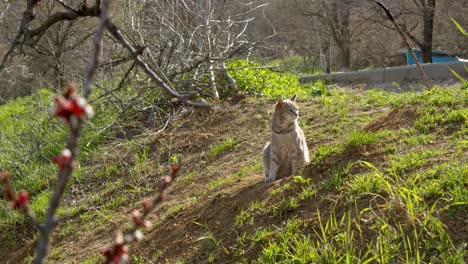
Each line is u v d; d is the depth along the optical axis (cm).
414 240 448
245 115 1071
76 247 816
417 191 495
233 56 1312
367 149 605
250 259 526
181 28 1341
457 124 623
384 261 437
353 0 2595
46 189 1057
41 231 184
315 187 579
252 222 574
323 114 965
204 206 676
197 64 1115
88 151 1124
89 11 332
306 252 482
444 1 2592
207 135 1039
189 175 905
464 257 416
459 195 466
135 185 955
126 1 1391
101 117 1174
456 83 1275
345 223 503
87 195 986
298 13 2880
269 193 614
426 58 2284
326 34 2767
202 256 578
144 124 1170
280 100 714
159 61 1075
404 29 2262
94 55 207
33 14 342
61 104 158
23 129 1278
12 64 1587
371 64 3064
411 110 691
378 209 499
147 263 623
